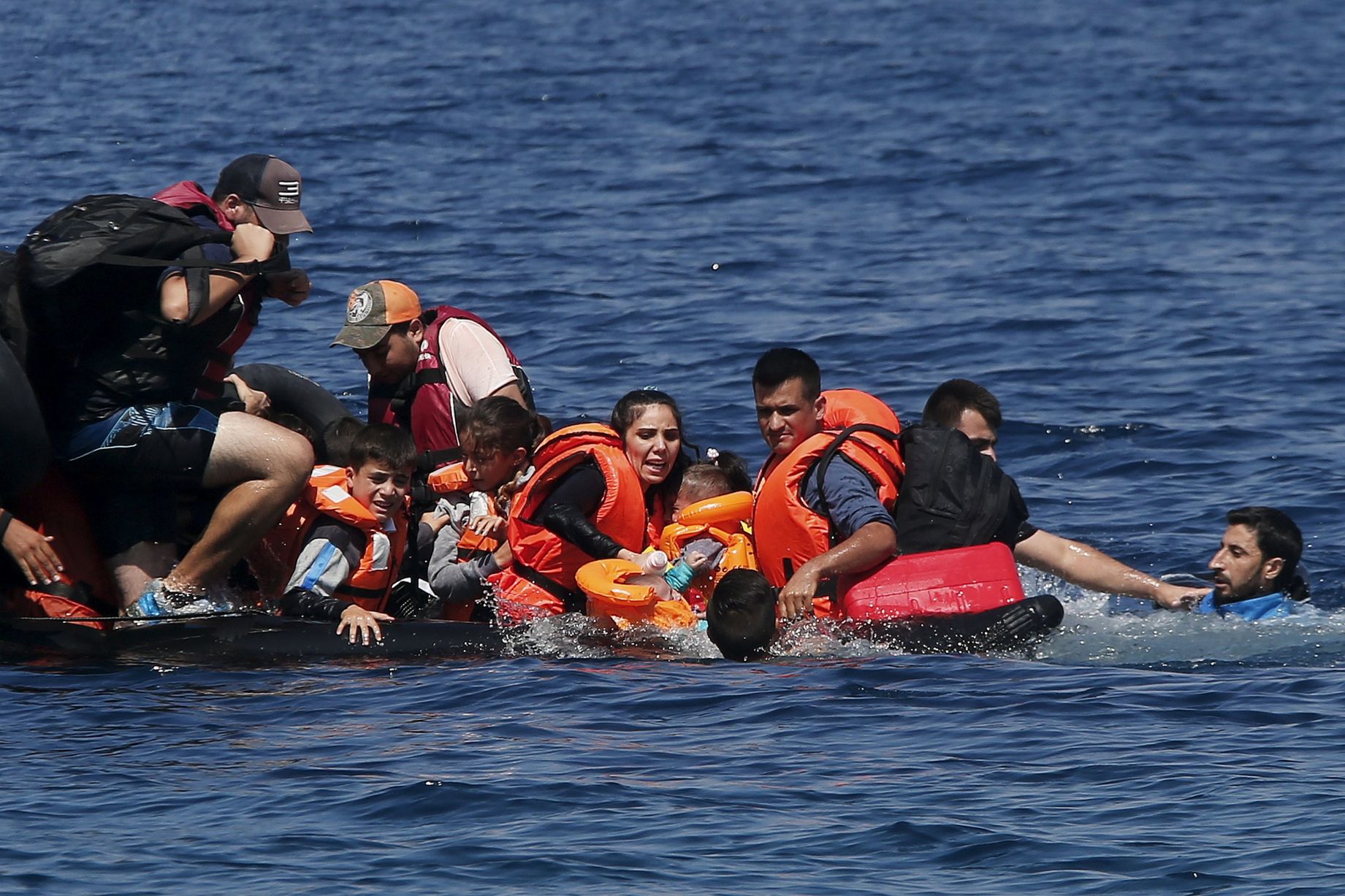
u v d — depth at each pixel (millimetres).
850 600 30609
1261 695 27078
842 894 20312
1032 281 69250
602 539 30453
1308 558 37188
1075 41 169375
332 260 71062
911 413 50438
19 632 29703
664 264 71500
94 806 22781
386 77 136375
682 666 29172
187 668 29000
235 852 21375
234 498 29859
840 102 127000
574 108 121375
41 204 78375
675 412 31688
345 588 30531
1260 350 57406
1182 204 88312
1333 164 101938
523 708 26703
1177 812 22312
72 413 29906
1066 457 45781
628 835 21875
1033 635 30031
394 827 22156
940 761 24312
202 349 29875
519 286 66625
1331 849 21047
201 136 103938
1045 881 20562
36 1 191125
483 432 31312
